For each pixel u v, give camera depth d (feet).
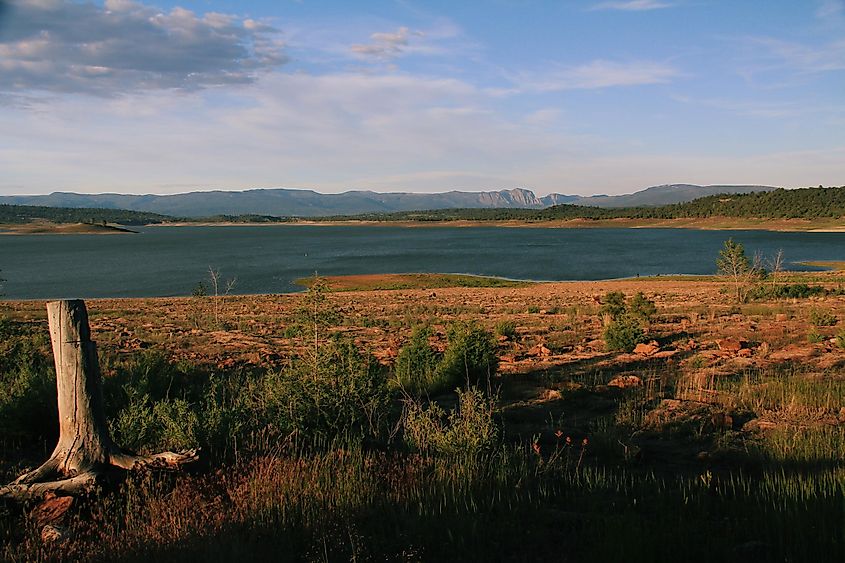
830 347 53.01
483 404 25.05
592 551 15.14
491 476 20.48
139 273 282.97
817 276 189.37
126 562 14.19
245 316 111.34
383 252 410.11
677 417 29.81
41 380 27.20
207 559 14.14
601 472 22.47
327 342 30.25
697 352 52.42
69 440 18.10
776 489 19.42
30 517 16.38
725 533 16.26
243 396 28.68
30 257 395.96
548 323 87.92
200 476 19.11
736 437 26.84
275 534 15.57
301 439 24.23
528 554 15.61
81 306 18.25
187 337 75.31
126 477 18.26
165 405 24.27
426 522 16.62
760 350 51.60
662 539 15.47
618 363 47.65
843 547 14.58
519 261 323.78
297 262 335.88
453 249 429.79
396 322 94.43
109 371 35.45
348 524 15.97
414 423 24.66
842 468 20.65
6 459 22.11
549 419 30.68
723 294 139.95
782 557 14.83
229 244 540.52
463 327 44.68
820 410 30.50
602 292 164.04
